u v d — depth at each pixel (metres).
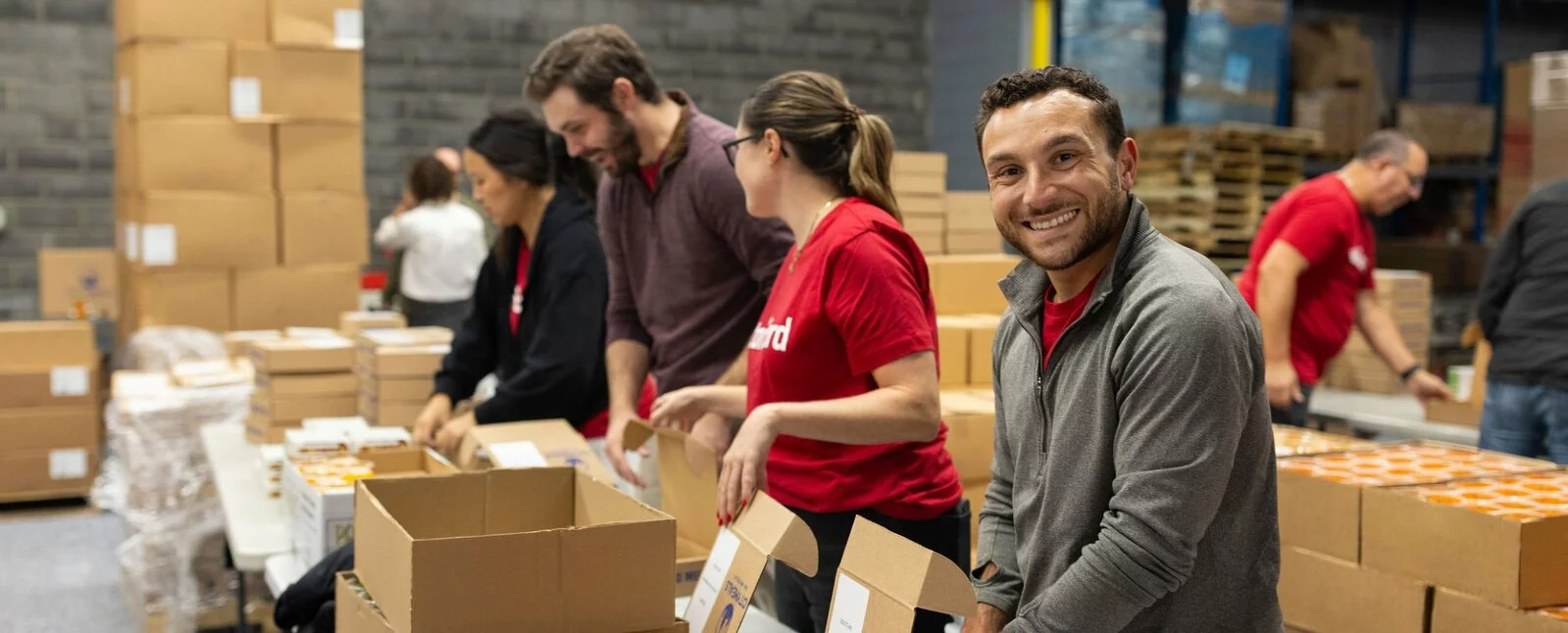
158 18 4.62
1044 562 1.34
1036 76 1.25
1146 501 1.18
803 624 1.87
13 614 3.73
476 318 2.85
